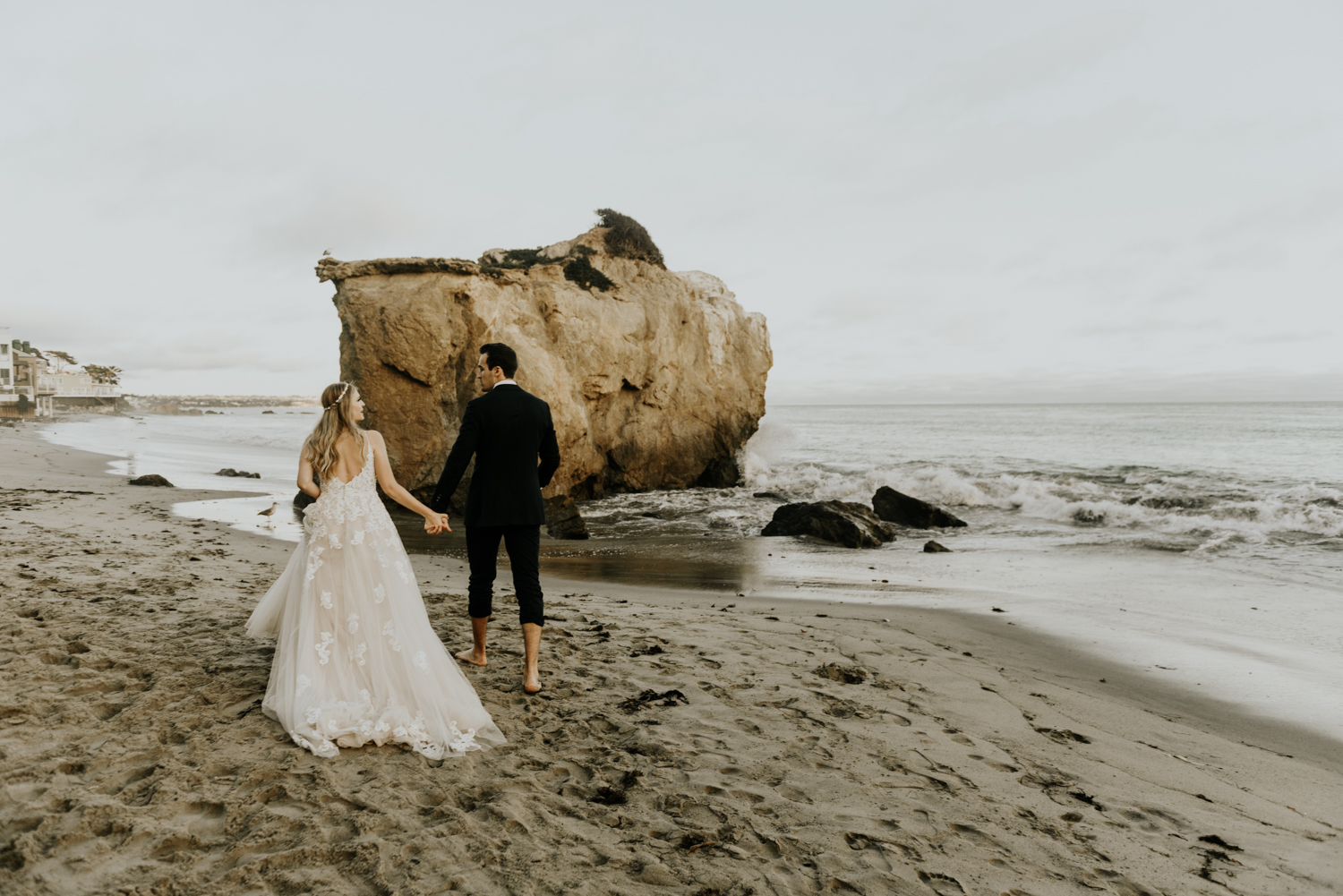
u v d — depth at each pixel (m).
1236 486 17.55
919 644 6.35
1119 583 9.36
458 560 9.93
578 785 3.19
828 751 3.78
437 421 16.02
